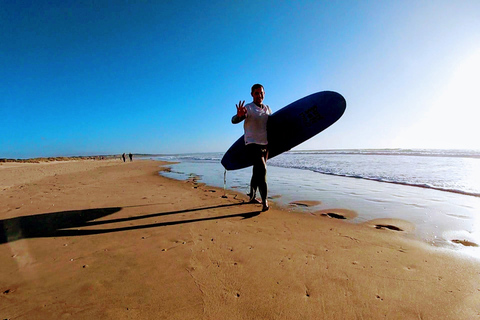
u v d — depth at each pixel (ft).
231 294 4.35
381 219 9.02
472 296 4.18
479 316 3.69
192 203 12.03
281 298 4.22
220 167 41.93
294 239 7.06
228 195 14.25
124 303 4.12
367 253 6.03
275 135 11.76
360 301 4.11
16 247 6.66
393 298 4.17
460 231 7.58
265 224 8.54
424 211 9.99
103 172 36.42
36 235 7.57
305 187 16.74
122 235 7.52
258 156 10.47
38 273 5.20
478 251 6.07
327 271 5.12
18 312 3.89
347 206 11.10
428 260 5.58
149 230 7.97
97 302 4.16
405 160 41.06
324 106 12.81
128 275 5.07
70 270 5.32
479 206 10.61
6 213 10.17
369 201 12.04
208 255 6.01
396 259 5.66
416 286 4.51
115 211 10.44
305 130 12.46
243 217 9.46
